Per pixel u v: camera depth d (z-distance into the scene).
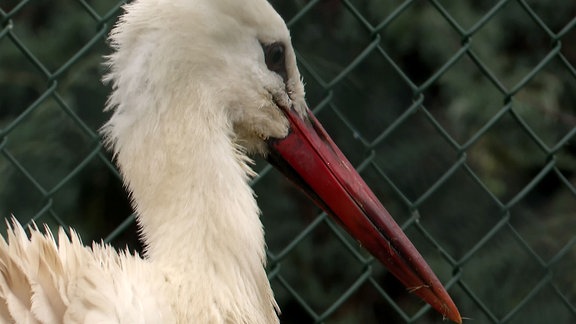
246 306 4.48
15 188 8.27
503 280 8.75
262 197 8.88
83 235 8.63
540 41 9.59
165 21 4.55
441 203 9.03
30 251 4.22
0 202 8.23
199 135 4.56
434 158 9.09
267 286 4.63
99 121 8.37
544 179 9.38
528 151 9.29
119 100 4.60
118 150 4.60
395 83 9.16
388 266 4.99
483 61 9.17
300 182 5.01
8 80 8.82
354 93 9.08
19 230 4.32
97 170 8.59
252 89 4.77
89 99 8.39
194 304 4.37
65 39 8.78
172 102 4.56
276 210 8.91
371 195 5.00
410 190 8.98
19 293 4.08
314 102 8.63
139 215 4.60
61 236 4.36
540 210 9.31
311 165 4.97
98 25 5.85
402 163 9.03
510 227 6.24
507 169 9.32
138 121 4.55
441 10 6.09
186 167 4.54
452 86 9.12
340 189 4.97
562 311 8.67
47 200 5.90
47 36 8.84
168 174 4.54
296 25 8.93
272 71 4.83
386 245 4.97
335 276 9.17
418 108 6.09
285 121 4.93
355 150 8.69
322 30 9.04
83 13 8.77
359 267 9.15
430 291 4.98
